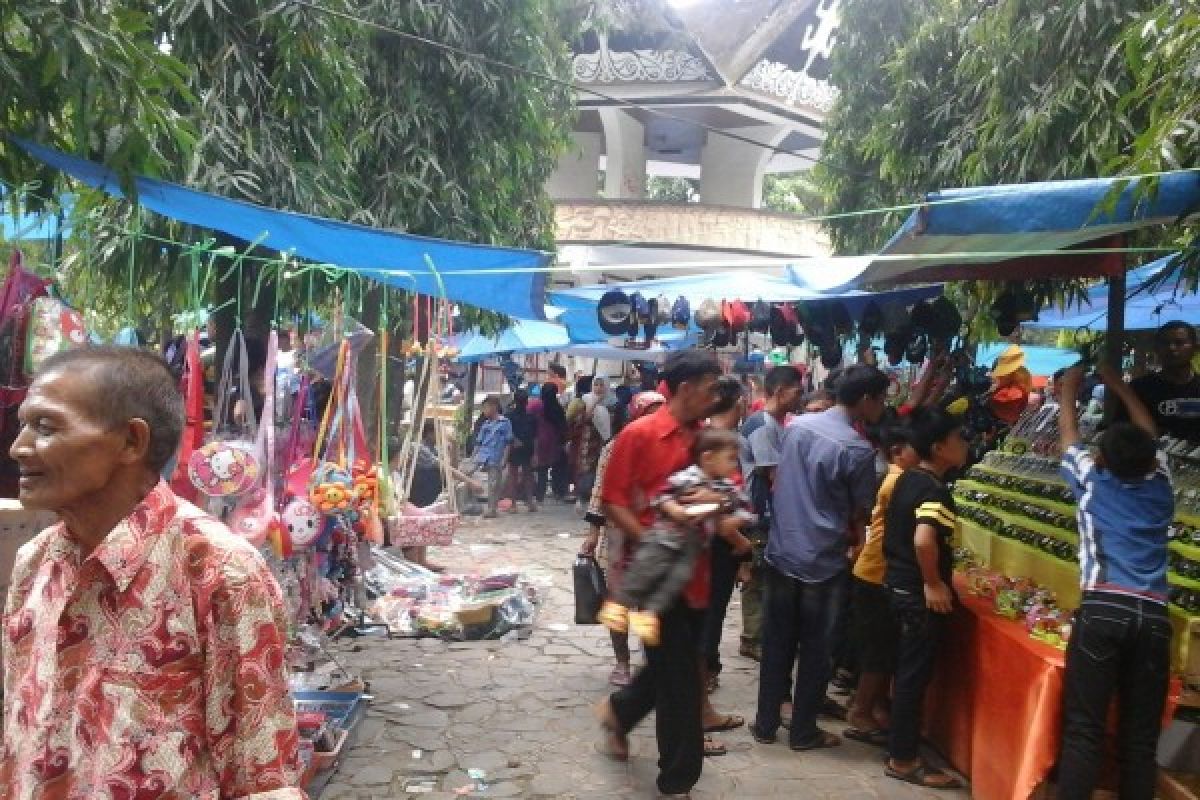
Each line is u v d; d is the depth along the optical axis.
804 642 4.50
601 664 5.87
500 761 4.38
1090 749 3.30
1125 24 5.16
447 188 7.53
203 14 5.34
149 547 1.41
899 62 8.16
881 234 8.70
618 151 18.66
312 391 4.93
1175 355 4.82
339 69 5.79
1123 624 3.27
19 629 1.50
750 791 4.11
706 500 3.62
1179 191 3.47
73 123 3.08
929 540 4.03
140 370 1.46
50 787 1.39
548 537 10.57
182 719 1.41
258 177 5.38
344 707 4.72
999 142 5.99
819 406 5.71
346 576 5.13
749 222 17.69
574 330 9.73
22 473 1.41
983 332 7.16
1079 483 3.55
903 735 4.21
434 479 9.75
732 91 15.87
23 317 4.03
